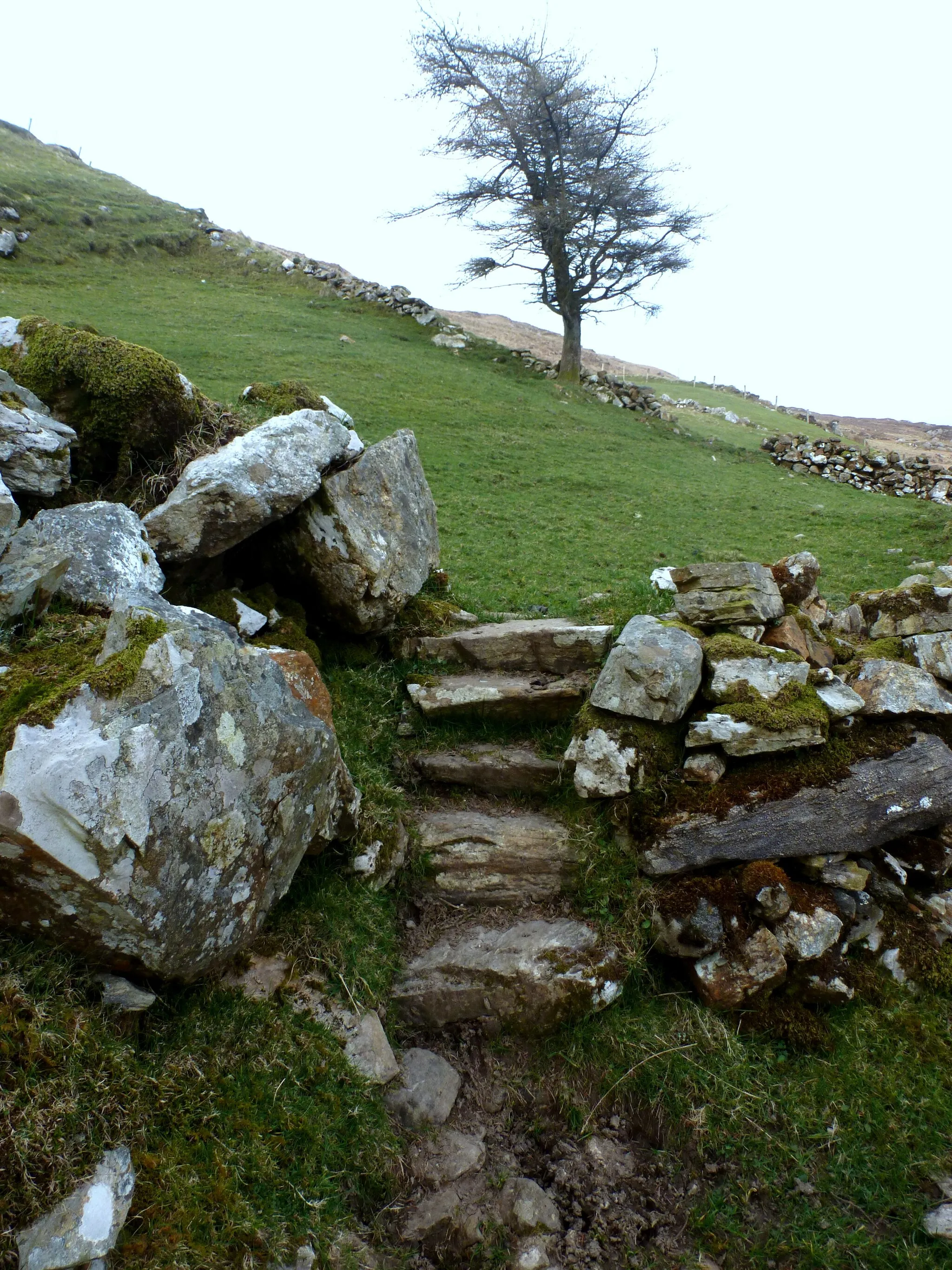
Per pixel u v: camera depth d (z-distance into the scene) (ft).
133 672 9.70
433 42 89.66
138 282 81.66
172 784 9.68
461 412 61.67
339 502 18.04
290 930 12.61
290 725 11.63
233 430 19.16
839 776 15.15
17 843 8.47
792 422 120.88
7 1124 7.79
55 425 15.98
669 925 14.12
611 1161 11.84
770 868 14.51
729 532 42.47
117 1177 8.31
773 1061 13.00
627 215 88.28
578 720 16.66
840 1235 11.00
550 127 88.17
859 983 14.10
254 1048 10.78
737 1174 11.69
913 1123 12.26
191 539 15.74
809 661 17.51
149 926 9.43
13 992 8.70
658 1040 12.98
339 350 70.44
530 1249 10.61
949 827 15.58
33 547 12.96
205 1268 8.39
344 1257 9.53
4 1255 7.25
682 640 16.35
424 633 20.68
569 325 88.94
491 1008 13.17
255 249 99.76
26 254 78.69
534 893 15.11
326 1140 10.45
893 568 36.73
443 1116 11.89
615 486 50.67
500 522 38.34
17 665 10.68
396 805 15.89
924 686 16.20
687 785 15.21
